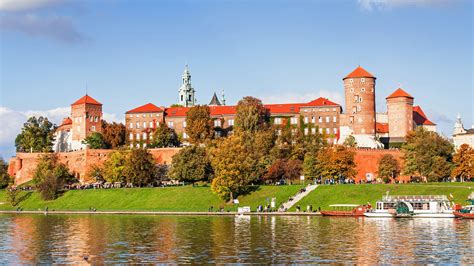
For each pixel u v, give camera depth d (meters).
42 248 101.06
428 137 194.38
